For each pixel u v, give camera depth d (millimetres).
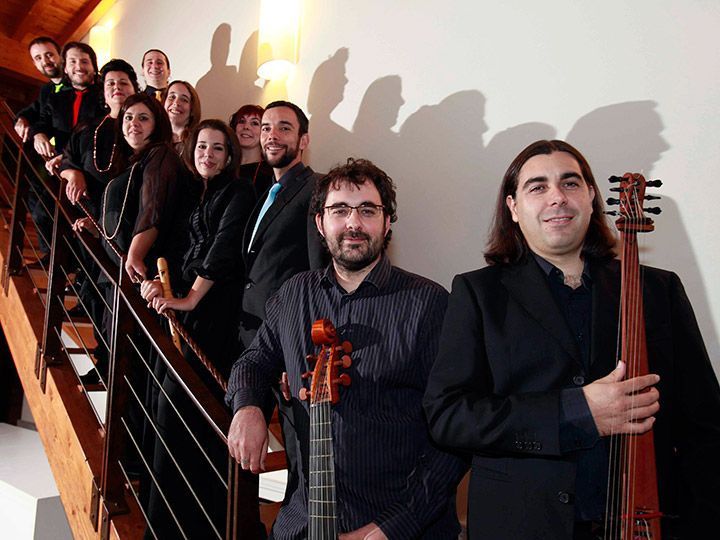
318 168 2822
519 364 1112
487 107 2260
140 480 1994
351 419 1246
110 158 2730
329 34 2889
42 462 3590
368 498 1214
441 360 1174
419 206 2414
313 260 1742
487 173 2227
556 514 1016
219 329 1987
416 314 1303
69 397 2166
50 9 4742
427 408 1142
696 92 1784
